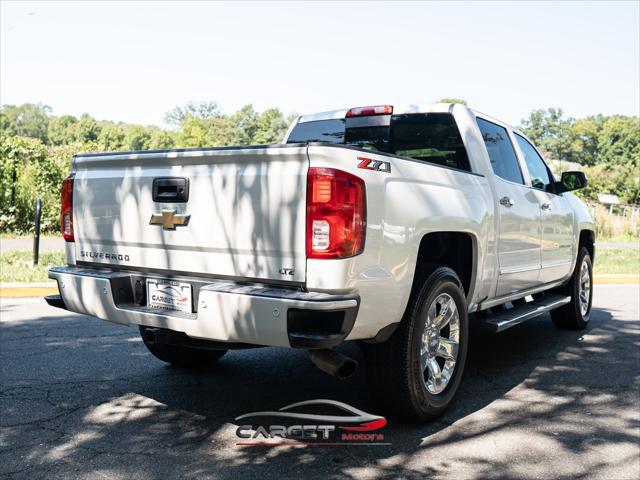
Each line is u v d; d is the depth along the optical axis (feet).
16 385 14.56
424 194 12.14
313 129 18.53
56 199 49.80
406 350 11.82
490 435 12.01
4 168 47.39
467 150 15.65
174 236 11.68
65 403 13.38
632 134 419.54
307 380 15.37
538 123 476.54
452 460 10.78
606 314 26.45
